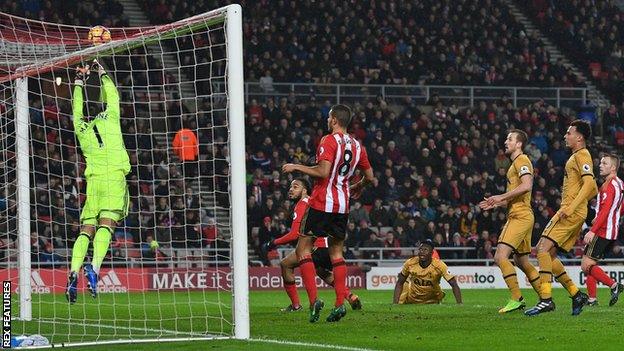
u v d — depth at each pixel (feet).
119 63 174.50
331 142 66.23
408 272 93.30
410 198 172.55
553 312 75.46
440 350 53.21
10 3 178.40
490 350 53.21
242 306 60.59
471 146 186.39
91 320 79.30
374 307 85.30
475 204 174.29
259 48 192.85
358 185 70.85
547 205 177.58
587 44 225.15
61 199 143.23
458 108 195.00
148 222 150.20
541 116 198.39
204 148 168.96
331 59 199.11
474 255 164.04
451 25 213.66
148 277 138.00
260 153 172.14
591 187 73.82
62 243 139.64
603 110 207.92
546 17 230.68
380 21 209.56
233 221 61.11
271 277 147.13
